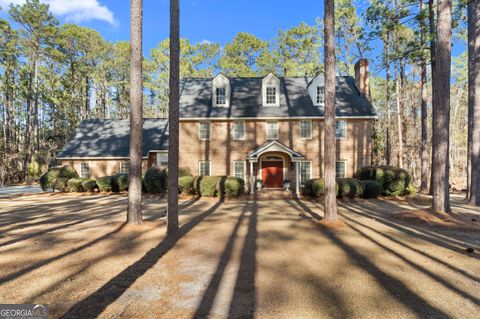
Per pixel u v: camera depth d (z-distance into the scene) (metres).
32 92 33.47
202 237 7.57
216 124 19.83
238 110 19.98
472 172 13.72
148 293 4.27
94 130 26.38
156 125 26.38
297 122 19.59
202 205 13.69
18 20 28.19
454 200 15.79
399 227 8.67
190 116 19.55
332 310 3.78
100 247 6.64
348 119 19.36
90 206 13.19
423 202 14.41
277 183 19.52
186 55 35.31
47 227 8.70
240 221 9.70
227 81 20.42
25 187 25.77
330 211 9.09
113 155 23.53
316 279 4.79
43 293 4.27
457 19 14.13
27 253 6.18
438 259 5.80
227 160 19.73
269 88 20.45
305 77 22.98
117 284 4.59
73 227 8.69
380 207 12.83
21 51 30.73
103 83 39.47
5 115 37.69
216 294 4.23
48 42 29.84
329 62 9.13
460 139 41.31
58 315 3.63
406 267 5.36
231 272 5.11
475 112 13.64
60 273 5.06
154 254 6.14
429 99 34.41
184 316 3.61
